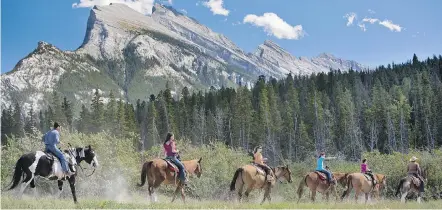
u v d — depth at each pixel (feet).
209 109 403.75
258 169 67.62
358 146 299.38
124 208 49.26
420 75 424.05
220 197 103.09
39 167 51.49
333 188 83.82
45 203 50.11
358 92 422.41
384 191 109.19
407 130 320.70
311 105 356.79
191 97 460.96
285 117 354.33
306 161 146.61
